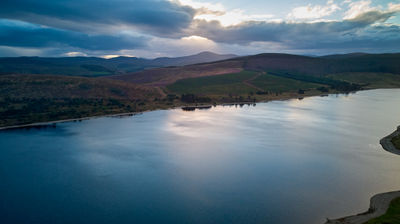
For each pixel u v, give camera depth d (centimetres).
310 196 6194
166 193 6350
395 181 6950
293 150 9525
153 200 6034
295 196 6203
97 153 9088
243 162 8344
